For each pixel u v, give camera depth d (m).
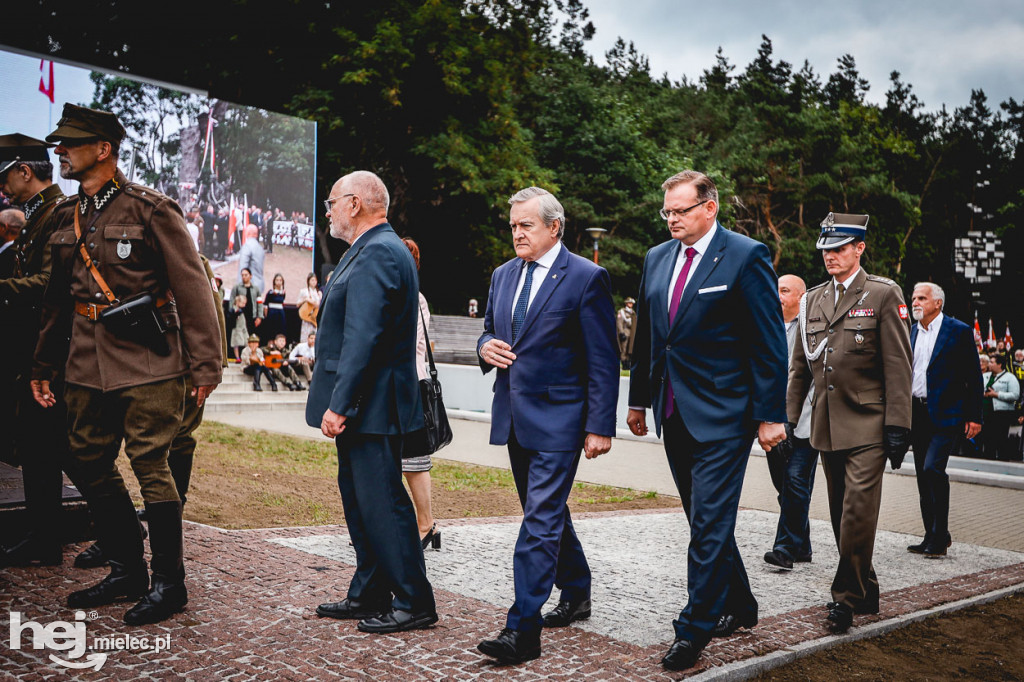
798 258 48.78
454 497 8.80
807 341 5.18
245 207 18.72
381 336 4.02
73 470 4.26
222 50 25.59
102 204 4.19
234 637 3.88
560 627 4.34
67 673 3.39
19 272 5.00
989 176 61.31
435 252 36.72
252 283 18.73
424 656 3.77
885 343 4.88
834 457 5.05
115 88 16.06
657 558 6.09
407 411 4.14
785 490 6.11
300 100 27.59
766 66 75.56
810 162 50.25
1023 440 13.34
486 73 30.17
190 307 4.13
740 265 4.08
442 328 28.50
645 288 4.44
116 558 4.27
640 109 47.12
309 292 19.78
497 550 6.00
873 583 4.97
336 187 4.21
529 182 31.48
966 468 12.68
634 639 4.20
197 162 17.89
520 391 4.16
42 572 4.68
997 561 6.79
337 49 28.30
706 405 4.08
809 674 4.05
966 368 6.97
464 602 4.64
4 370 4.93
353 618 4.24
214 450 10.65
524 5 31.62
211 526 6.22
